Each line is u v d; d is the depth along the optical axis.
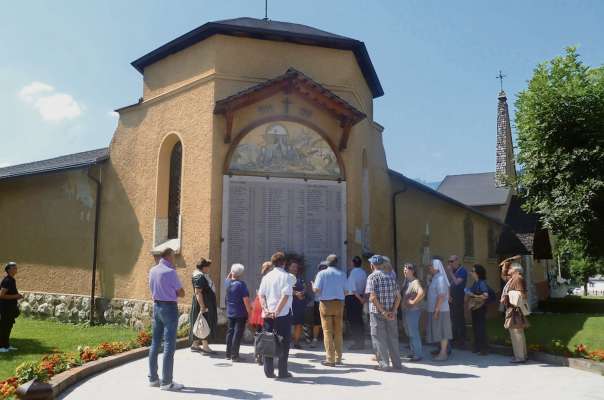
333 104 11.98
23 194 16.77
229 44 12.61
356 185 13.10
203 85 12.54
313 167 12.48
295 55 13.09
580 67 23.45
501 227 22.69
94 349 8.88
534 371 8.66
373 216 15.09
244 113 12.25
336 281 8.96
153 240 13.07
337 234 12.41
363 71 14.82
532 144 23.38
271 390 7.00
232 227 11.82
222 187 11.91
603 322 13.15
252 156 12.16
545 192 22.83
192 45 13.06
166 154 13.43
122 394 6.69
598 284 69.12
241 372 8.16
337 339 8.97
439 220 17.84
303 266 11.82
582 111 22.23
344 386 7.30
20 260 16.39
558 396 6.93
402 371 8.49
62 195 15.68
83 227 14.96
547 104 22.69
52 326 13.55
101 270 14.32
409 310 9.70
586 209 21.25
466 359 9.81
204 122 12.30
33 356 9.07
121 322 13.45
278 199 12.16
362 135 14.22
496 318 17.81
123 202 14.13
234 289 9.24
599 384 7.68
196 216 12.03
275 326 7.82
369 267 13.34
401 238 16.78
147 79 14.19
